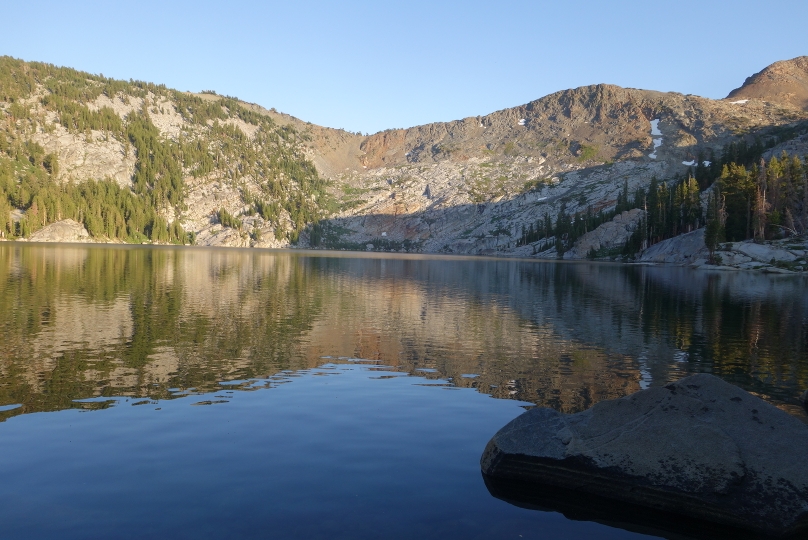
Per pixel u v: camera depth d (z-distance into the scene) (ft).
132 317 108.47
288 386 61.87
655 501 34.42
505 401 58.08
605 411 39.91
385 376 68.03
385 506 33.14
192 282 187.11
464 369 73.31
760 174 437.17
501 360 79.66
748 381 69.62
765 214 405.39
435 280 241.96
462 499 34.65
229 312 119.75
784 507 31.71
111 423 47.32
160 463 38.73
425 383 64.95
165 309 120.57
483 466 39.40
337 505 33.01
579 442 37.47
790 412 56.08
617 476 35.35
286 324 106.73
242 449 41.78
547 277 276.41
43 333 89.35
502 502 34.58
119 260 297.53
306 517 31.32
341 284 203.72
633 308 147.02
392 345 89.20
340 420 49.67
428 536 29.78
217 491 34.40
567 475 36.55
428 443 44.47
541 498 35.53
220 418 49.44
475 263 461.37
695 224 503.61
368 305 140.97
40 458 39.17
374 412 52.54
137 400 54.60
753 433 35.58
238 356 77.10
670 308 147.84
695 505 33.50
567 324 116.57
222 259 371.97
